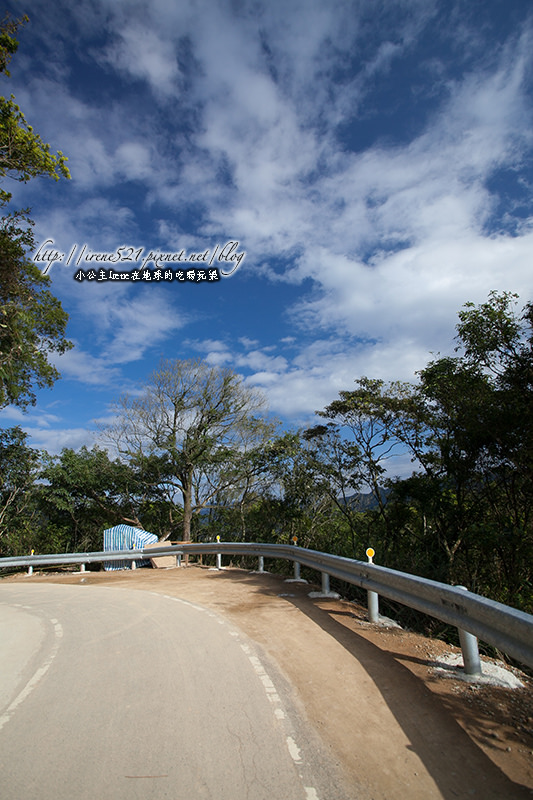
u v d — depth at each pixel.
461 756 3.57
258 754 3.65
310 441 19.38
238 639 6.81
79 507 29.00
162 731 4.07
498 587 10.81
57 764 3.59
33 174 11.70
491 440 11.34
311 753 3.66
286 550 12.49
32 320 16.95
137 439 27.61
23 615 9.80
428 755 3.60
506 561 10.78
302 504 21.33
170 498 28.61
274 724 4.14
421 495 12.88
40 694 5.10
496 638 4.29
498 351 11.73
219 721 4.22
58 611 10.03
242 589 11.31
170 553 18.81
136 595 11.55
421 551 13.23
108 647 6.82
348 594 10.77
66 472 27.27
